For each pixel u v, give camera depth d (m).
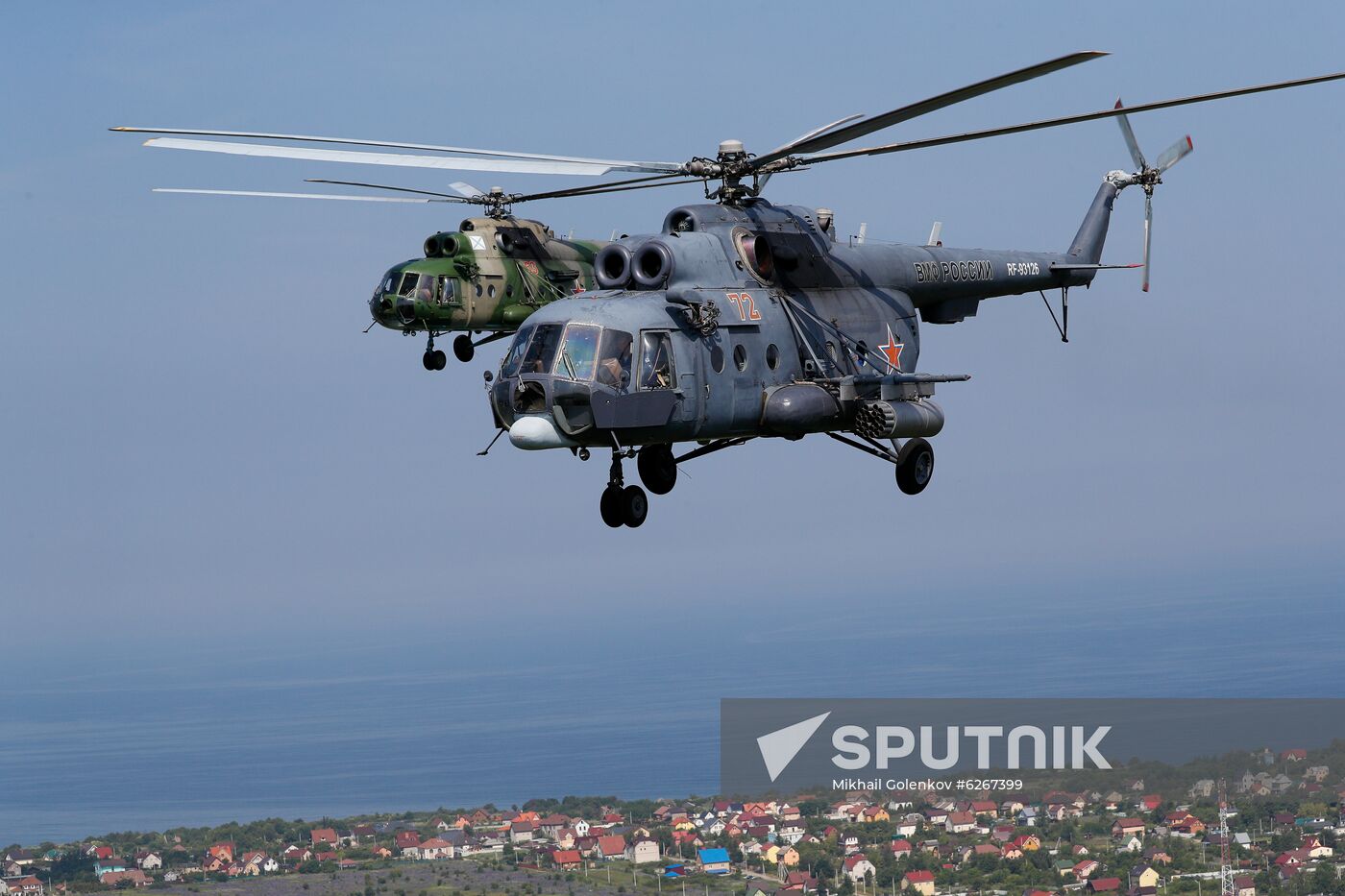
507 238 92.25
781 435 50.88
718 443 53.53
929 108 44.69
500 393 46.97
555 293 93.88
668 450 53.28
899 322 56.59
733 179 52.88
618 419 46.06
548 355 46.53
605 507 49.25
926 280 59.47
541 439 46.28
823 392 51.19
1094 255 70.31
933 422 53.53
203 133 52.34
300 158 53.28
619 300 48.03
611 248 49.88
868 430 51.81
